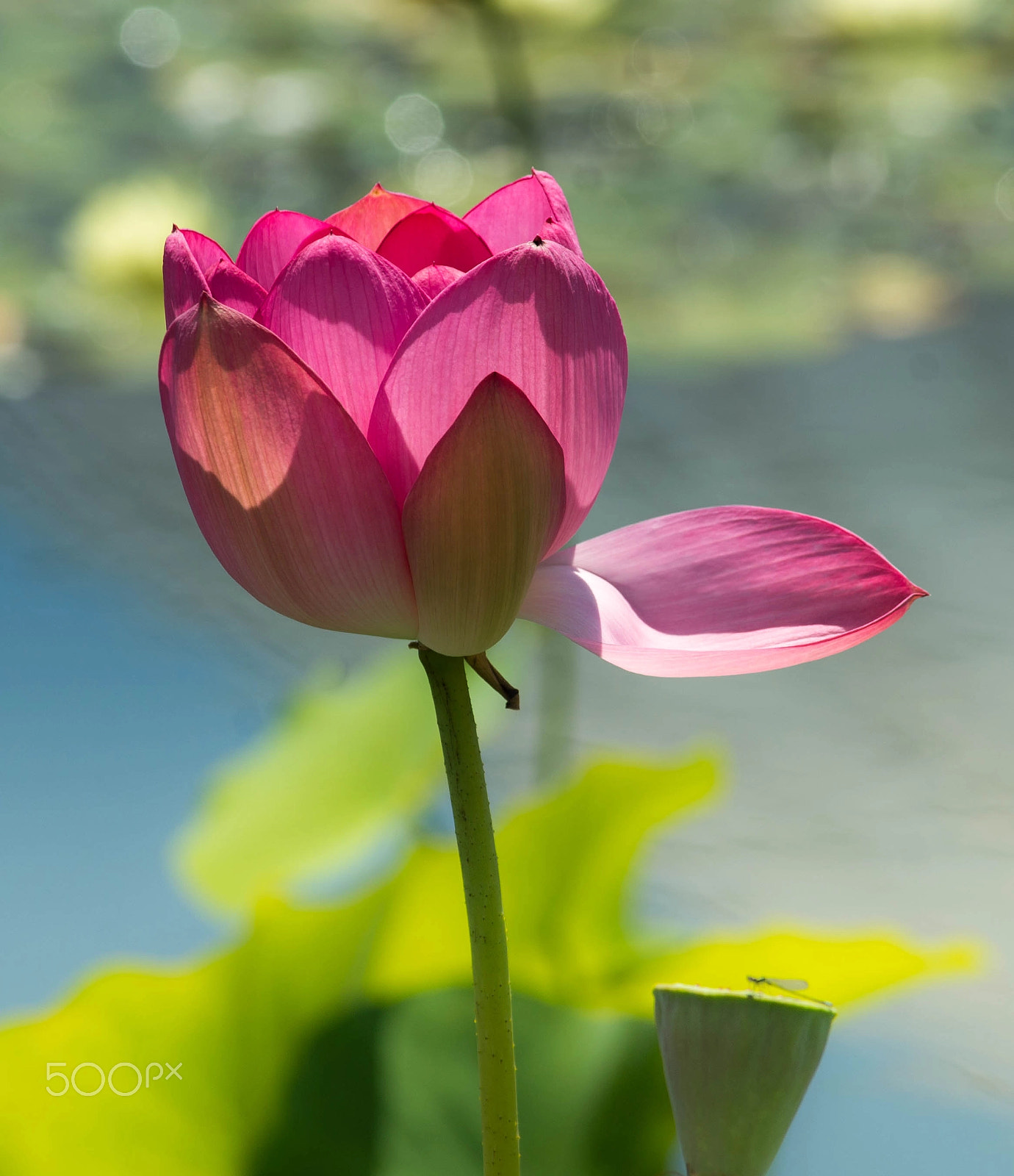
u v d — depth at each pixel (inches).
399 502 62.6
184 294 63.2
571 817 75.4
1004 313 250.8
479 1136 70.9
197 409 62.1
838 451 206.1
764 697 173.2
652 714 170.4
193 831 95.2
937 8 321.4
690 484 202.4
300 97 337.1
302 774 95.6
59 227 279.9
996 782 149.2
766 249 291.1
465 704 62.9
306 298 62.6
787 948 72.1
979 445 201.6
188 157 315.6
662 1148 71.1
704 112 343.6
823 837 144.8
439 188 298.8
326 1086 71.2
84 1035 71.2
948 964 72.2
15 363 232.5
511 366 62.3
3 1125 70.1
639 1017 72.7
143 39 385.1
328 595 62.8
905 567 179.5
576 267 62.5
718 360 240.5
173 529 206.5
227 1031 71.6
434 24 357.1
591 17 145.1
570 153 324.5
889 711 163.5
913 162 326.0
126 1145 70.4
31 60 370.6
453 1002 72.4
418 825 89.4
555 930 74.5
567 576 64.7
